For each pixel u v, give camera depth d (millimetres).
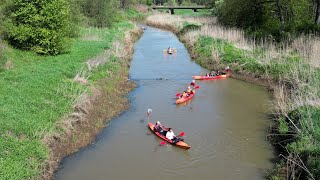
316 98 19781
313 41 29938
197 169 15922
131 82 27891
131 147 17781
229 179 15156
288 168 14688
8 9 28250
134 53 39344
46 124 16672
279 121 19531
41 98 18953
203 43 38438
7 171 12969
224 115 21906
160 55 38344
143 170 15758
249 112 22391
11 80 21016
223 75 29797
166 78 29609
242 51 33188
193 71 31844
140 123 20578
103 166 15977
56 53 28641
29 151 14492
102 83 24516
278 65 28078
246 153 17281
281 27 36688
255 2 42531
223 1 52469
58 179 14859
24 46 27938
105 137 18719
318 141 15227
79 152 17016
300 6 40500
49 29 28266
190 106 23375
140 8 87875
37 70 23484
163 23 63562
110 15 52125
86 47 32750
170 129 18594
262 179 15117
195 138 18844
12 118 16328
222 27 44188
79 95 20297
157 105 23453
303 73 24562
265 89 26781
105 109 21609
